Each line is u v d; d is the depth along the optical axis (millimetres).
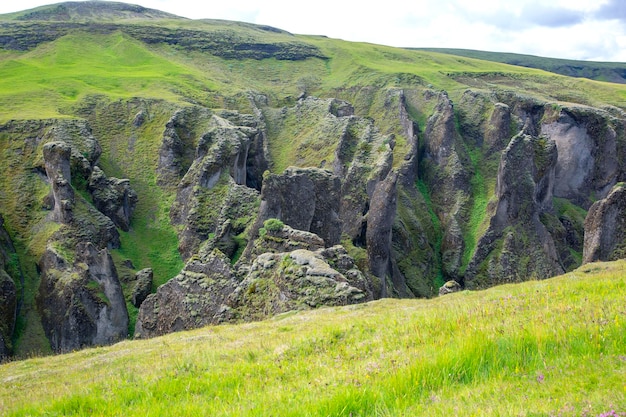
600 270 45000
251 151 128500
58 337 80625
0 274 80500
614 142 161625
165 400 15766
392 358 15641
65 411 16203
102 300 82438
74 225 94625
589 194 162000
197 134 130750
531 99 177125
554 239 138125
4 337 75188
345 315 34125
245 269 59531
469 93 179500
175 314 59062
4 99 135750
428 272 128750
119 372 23500
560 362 13133
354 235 110438
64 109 135750
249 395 14828
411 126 159750
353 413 12086
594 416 10117
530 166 137000
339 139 136750
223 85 186375
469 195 149500
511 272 127250
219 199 105812
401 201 139375
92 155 114125
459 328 17391
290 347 20750
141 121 135250
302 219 83500
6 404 20203
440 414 11148
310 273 45688
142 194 117750
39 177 104125
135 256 101375
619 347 13609
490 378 12969
